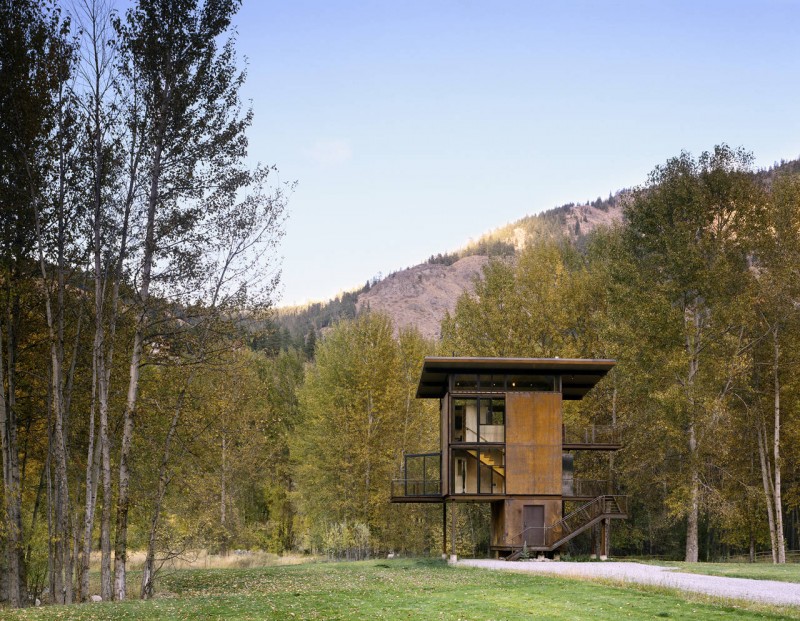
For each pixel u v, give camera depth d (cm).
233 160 2758
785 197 4431
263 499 7356
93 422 2608
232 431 3597
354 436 5466
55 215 2675
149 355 2791
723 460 4825
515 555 3959
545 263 5759
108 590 2633
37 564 3359
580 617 1825
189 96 2698
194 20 2727
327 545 5284
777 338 4459
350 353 6122
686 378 4631
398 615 1917
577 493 4494
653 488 5209
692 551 4419
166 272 2672
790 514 6147
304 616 1933
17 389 3022
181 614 2002
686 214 4750
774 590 2258
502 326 5528
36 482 3391
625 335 4741
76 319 2897
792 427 4581
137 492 3189
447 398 4203
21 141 2583
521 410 4141
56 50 2595
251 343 2816
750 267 4828
